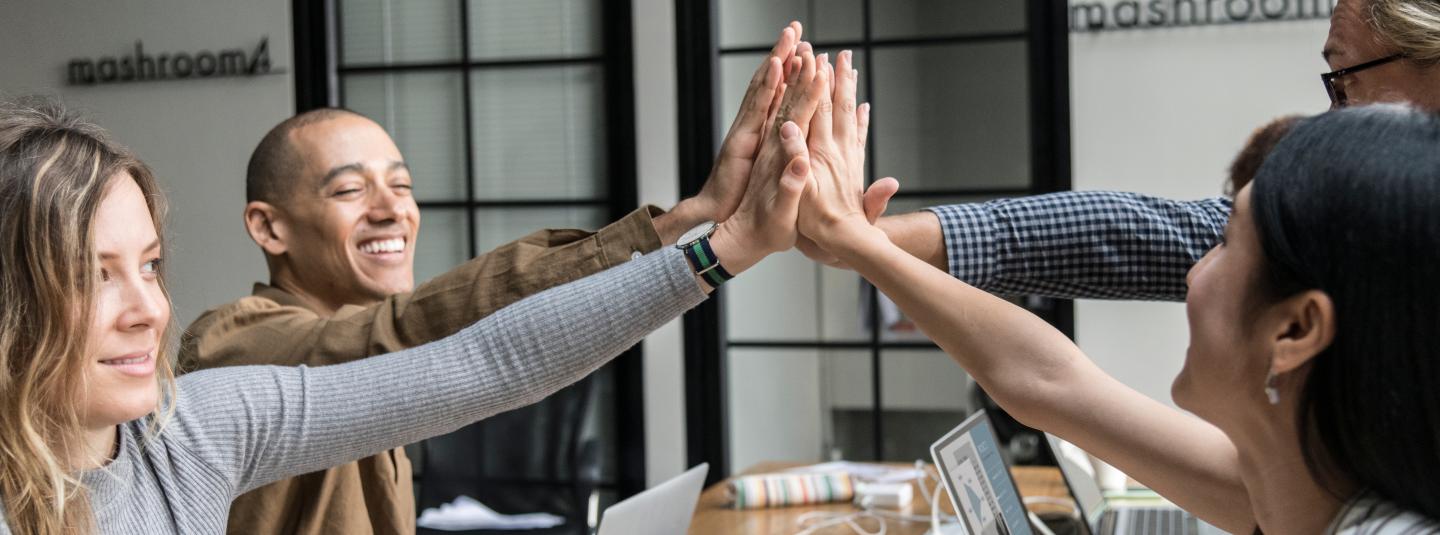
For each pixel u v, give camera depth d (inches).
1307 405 30.0
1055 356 42.8
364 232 74.1
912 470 110.7
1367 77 45.9
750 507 101.1
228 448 46.6
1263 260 30.3
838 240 49.5
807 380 171.5
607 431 174.7
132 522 43.4
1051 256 53.1
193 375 48.5
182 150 179.5
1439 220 26.9
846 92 53.9
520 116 175.9
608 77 172.2
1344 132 29.2
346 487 63.6
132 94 180.7
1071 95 155.6
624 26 169.8
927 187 163.3
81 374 39.4
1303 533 31.6
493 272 56.8
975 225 53.3
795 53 54.7
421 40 177.9
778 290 171.9
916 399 168.2
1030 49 157.9
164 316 41.8
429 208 179.5
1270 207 29.5
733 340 173.6
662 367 172.4
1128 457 42.3
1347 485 30.5
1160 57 152.4
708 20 166.6
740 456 173.6
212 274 179.2
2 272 38.2
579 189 174.6
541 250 57.2
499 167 177.0
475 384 48.3
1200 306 32.3
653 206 57.1
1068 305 157.8
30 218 38.1
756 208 51.3
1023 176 159.2
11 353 38.4
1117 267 53.0
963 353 44.2
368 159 73.9
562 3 173.5
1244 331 31.0
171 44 179.0
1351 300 28.0
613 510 68.8
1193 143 151.9
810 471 111.0
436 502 154.6
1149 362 155.6
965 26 160.6
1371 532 28.9
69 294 38.6
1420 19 43.4
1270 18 147.8
